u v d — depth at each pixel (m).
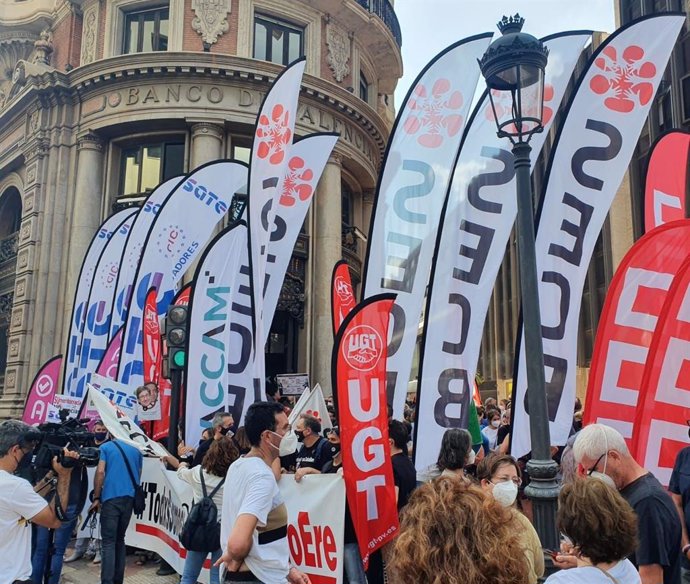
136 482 6.48
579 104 6.21
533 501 4.27
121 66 20.19
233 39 20.98
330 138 10.66
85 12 22.92
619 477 3.09
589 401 5.26
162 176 21.25
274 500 3.46
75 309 13.73
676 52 17.58
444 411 6.11
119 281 12.80
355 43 24.17
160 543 7.28
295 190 10.34
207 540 5.00
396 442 5.44
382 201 6.86
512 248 28.64
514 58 4.70
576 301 5.90
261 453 3.57
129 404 9.55
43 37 23.81
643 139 19.20
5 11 25.39
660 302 5.19
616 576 2.18
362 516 5.02
